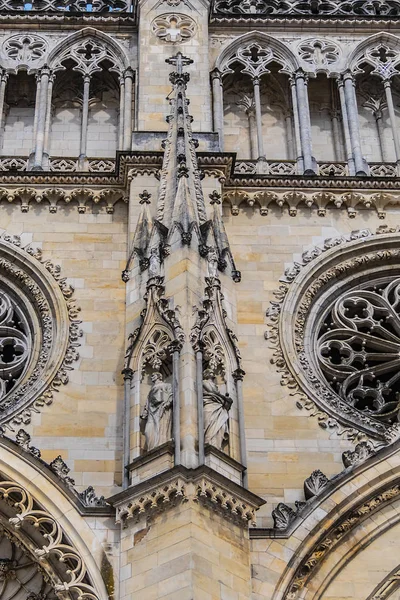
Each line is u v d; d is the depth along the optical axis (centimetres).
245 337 4881
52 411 4634
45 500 4269
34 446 4528
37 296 4994
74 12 5822
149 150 5241
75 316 4909
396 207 5328
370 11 6056
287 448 4584
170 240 4709
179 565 3934
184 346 4381
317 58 5791
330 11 6019
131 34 5812
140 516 4119
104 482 4459
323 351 4972
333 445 4606
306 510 4316
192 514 4012
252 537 4253
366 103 5769
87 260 5081
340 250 5162
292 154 5591
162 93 5497
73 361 4772
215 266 4644
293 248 5166
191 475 4072
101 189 5256
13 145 5553
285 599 4175
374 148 5638
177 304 4509
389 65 5800
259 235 5188
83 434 4575
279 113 5731
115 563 4156
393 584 4281
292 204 5275
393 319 5081
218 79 5662
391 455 4434
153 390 4366
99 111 5681
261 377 4772
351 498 4356
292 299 5003
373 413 4822
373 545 4350
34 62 5700
